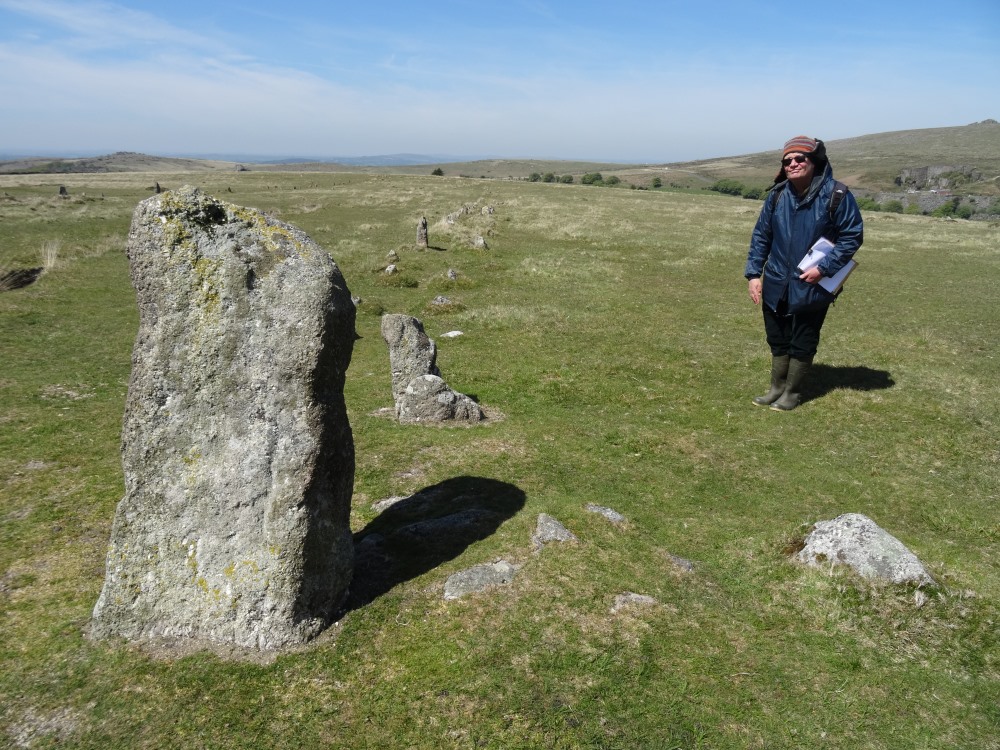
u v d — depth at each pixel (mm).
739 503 6766
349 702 3938
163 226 4148
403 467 7301
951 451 8250
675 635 4488
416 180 74625
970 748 3738
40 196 47344
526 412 9484
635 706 3881
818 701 4016
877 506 6812
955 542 6129
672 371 11391
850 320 15578
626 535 5750
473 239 26828
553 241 29312
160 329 4234
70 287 17422
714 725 3789
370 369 11641
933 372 11312
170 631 4418
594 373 11234
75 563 5453
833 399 9867
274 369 4199
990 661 4410
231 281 4188
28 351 12172
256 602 4316
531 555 5254
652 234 31547
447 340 13461
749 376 11180
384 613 4684
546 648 4281
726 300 17562
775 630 4660
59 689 4043
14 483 6945
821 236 8531
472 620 4531
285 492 4238
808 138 8305
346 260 22938
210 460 4305
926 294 18891
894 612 4738
